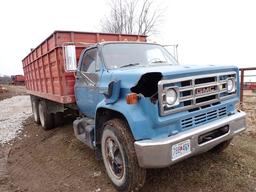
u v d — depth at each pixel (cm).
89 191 384
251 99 920
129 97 314
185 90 316
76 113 697
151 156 298
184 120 323
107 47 450
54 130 753
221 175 381
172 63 480
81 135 497
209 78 347
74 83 558
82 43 545
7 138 771
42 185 429
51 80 629
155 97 302
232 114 386
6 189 428
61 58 548
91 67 464
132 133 316
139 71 335
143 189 360
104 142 383
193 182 368
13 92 3130
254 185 354
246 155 450
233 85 384
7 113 1322
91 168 459
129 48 468
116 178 368
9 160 578
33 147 647
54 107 716
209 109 347
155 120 300
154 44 515
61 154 553
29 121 992
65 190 398
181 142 306
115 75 372
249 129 582
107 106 360
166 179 380
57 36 545
